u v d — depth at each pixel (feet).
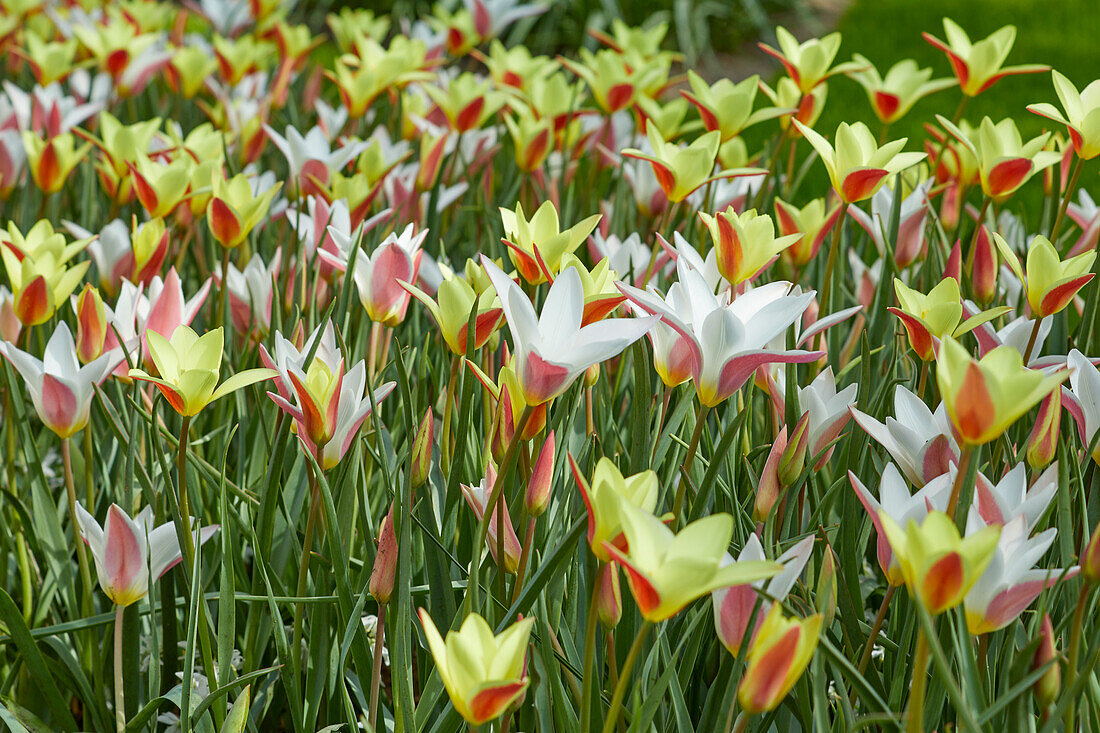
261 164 12.13
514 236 6.69
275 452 6.63
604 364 7.04
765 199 9.05
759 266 6.70
